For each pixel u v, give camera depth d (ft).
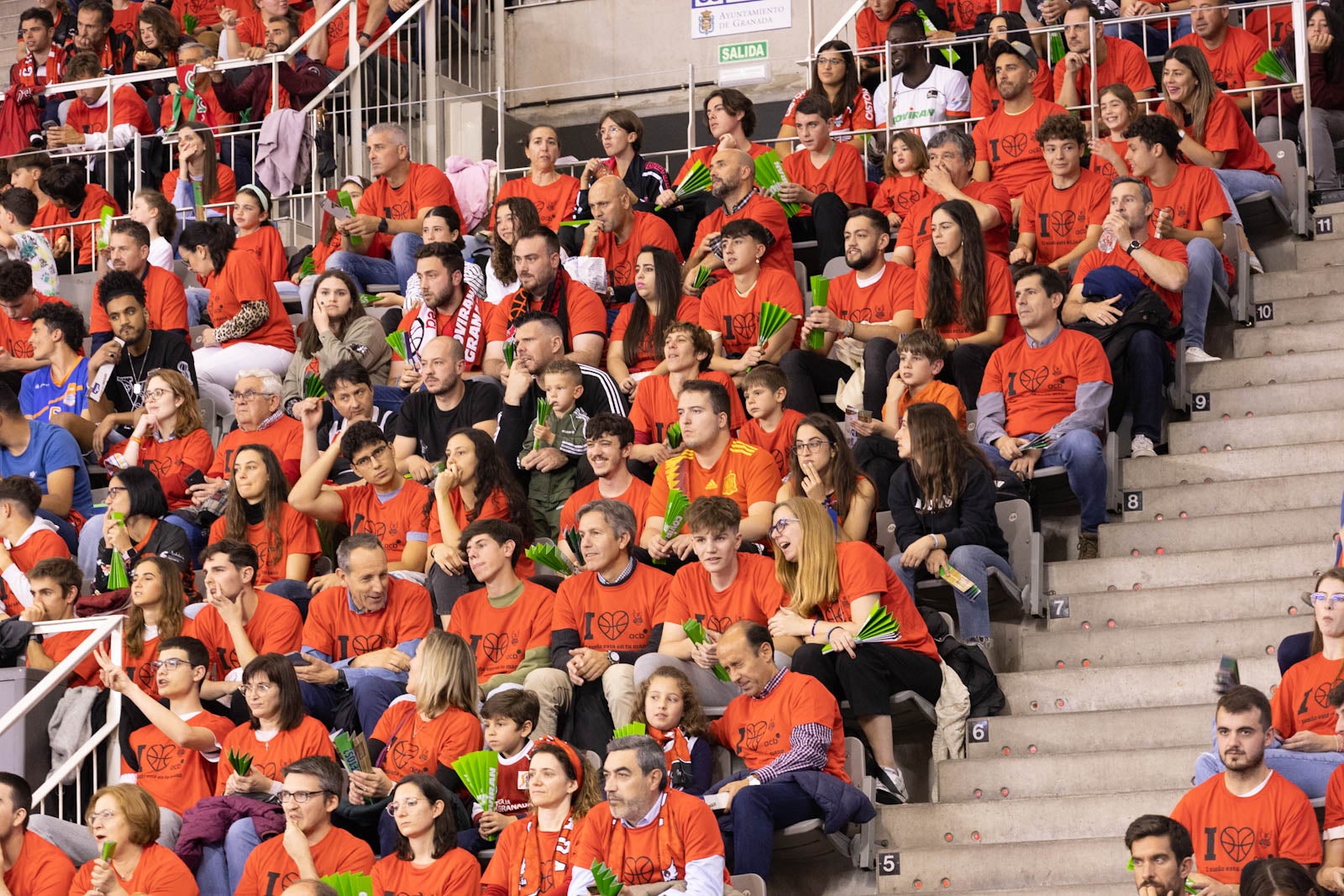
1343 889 44.47
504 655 58.34
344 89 99.50
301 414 69.36
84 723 59.88
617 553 57.52
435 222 82.58
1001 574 57.47
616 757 47.52
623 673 54.24
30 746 59.26
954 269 69.41
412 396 70.90
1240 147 76.38
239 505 66.85
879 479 61.62
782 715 51.21
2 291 83.25
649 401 67.97
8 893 52.90
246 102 98.94
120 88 103.09
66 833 55.52
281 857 51.96
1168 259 68.03
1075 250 72.64
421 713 54.75
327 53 102.06
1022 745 54.80
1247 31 84.89
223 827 54.24
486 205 92.58
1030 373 64.34
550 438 66.69
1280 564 58.44
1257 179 74.59
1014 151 80.94
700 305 73.72
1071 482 61.36
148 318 78.95
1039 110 80.94
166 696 59.06
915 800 55.36
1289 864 42.11
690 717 51.70
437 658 54.75
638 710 52.08
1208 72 76.64
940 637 56.44
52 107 105.40
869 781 52.70
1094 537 61.98
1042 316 64.28
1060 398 63.77
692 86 95.14
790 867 52.65
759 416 64.08
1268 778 46.09
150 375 76.84
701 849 47.39
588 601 57.72
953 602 58.90
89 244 93.61
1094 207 73.61
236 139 97.71
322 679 58.18
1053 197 74.38
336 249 86.84
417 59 104.17
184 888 52.90
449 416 70.08
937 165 76.95
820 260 78.64
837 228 78.33
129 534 67.31
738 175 78.74
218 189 93.50
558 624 57.67
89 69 104.73
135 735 59.06
